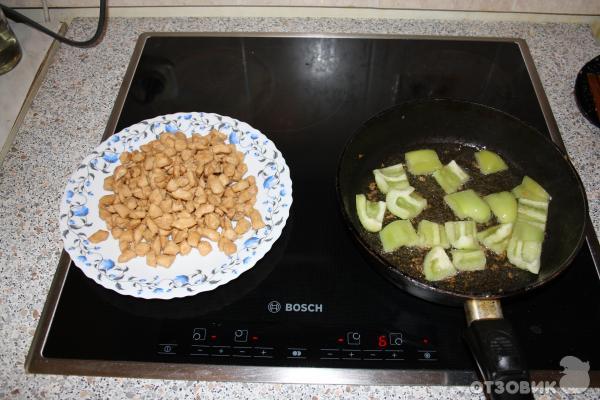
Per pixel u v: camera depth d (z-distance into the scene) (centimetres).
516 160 70
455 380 50
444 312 56
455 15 87
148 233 60
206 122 71
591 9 84
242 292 58
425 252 61
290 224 64
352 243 62
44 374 52
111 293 58
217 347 53
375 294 57
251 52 84
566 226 60
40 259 61
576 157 70
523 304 56
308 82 80
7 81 77
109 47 85
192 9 88
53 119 75
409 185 67
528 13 86
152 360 52
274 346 53
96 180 66
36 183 68
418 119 70
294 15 88
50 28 85
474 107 68
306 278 59
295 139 73
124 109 76
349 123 74
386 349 53
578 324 54
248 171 67
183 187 63
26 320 56
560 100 76
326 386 51
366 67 81
